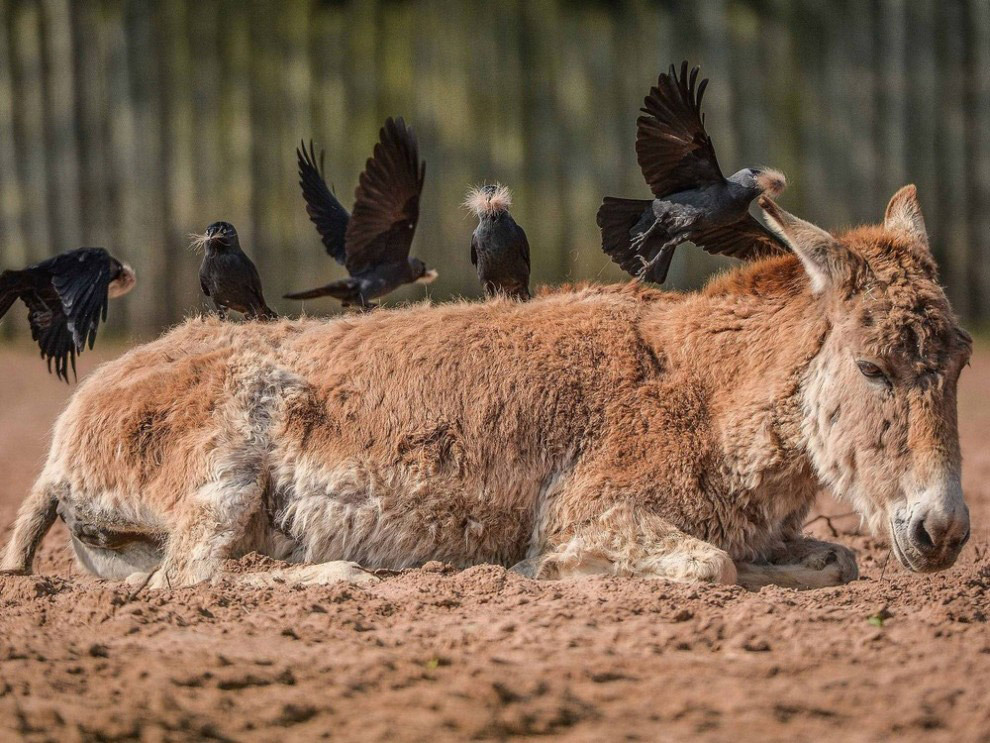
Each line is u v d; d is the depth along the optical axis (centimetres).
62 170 5897
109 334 5812
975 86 5738
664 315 1772
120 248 5884
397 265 2100
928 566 1498
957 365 1534
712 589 1512
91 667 1245
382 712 1138
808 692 1180
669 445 1662
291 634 1379
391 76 5925
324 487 1712
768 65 5781
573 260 5850
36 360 5378
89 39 5888
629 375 1706
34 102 5897
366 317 1827
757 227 1908
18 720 1099
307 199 2255
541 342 1739
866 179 5769
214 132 5884
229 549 1688
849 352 1555
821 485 1686
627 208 1862
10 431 3731
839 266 1571
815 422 1611
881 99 5759
